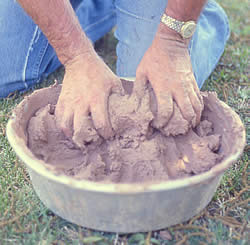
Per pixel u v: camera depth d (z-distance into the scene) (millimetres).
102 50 2266
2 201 1150
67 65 1227
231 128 1167
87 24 2006
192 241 1045
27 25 1636
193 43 1629
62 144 1191
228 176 1297
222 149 1178
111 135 1142
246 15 2760
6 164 1336
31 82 1790
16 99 1749
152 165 1091
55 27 1160
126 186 870
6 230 1064
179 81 1138
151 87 1165
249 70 2078
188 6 1110
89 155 1146
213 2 1926
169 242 1038
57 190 978
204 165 1096
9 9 1634
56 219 1119
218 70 2062
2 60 1664
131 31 1674
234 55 2188
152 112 1139
